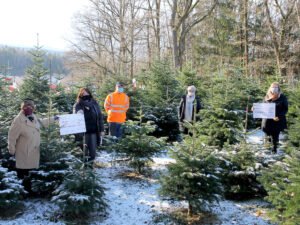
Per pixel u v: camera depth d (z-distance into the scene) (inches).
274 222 229.3
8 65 497.4
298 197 183.6
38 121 266.1
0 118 307.6
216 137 345.4
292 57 1059.3
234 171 261.0
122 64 1263.5
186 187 228.7
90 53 1475.1
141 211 249.8
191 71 582.2
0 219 233.0
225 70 639.1
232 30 1428.4
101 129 319.6
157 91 513.0
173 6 1051.9
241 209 253.0
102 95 507.5
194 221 233.1
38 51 478.6
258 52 1300.4
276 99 343.3
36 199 265.0
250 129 531.5
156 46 1352.1
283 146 297.7
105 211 244.2
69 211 227.8
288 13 1037.8
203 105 490.3
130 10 1464.1
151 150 311.9
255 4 1123.3
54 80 533.0
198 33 1556.3
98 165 354.0
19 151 250.5
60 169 257.0
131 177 317.1
